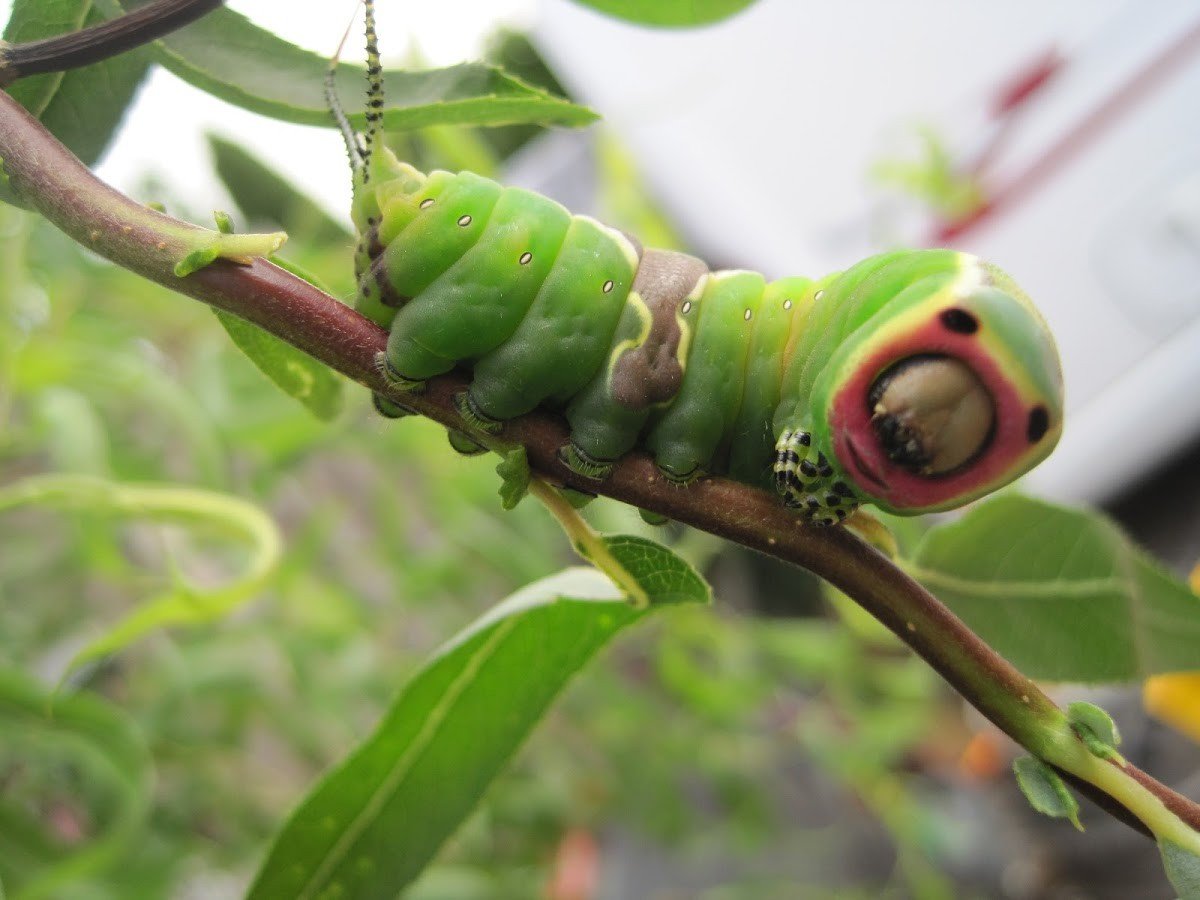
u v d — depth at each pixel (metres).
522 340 0.07
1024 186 0.31
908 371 0.06
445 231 0.07
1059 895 0.25
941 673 0.07
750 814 0.25
